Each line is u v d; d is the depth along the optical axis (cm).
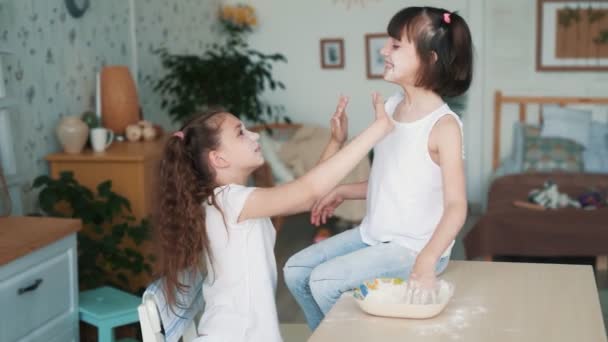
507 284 176
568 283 176
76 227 250
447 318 155
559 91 623
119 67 392
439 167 166
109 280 332
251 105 533
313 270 173
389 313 155
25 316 225
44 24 355
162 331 168
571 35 613
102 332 254
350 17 645
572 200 475
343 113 182
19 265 220
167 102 506
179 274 171
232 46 663
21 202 317
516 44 624
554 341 142
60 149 367
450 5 623
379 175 173
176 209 169
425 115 166
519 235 441
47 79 358
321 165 162
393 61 165
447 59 162
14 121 329
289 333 240
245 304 170
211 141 171
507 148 637
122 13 446
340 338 145
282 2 655
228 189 169
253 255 171
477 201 634
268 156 507
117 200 318
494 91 634
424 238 169
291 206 162
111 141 373
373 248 171
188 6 566
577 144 590
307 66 661
